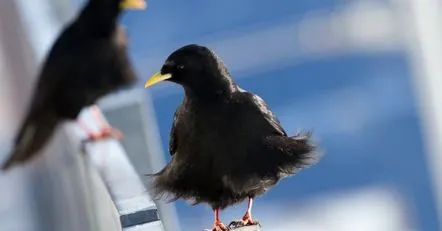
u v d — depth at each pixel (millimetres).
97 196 9445
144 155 11516
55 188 10375
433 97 21250
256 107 9773
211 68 9742
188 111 9766
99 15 11336
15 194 11922
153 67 24828
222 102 9695
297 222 21875
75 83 11227
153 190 10039
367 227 21859
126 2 11406
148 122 11648
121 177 9133
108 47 11375
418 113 22875
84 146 10578
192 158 9742
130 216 8258
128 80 11539
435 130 21781
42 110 11023
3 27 13008
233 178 9727
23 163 10789
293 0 26953
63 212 10141
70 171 10258
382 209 22281
